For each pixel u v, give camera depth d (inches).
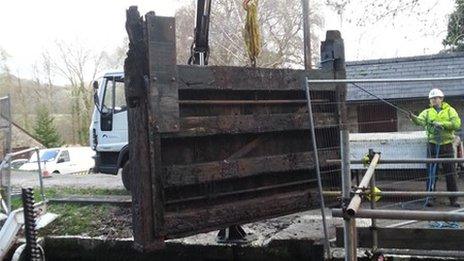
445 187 336.5
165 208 161.2
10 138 263.1
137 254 241.4
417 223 233.8
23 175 529.7
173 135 161.3
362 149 361.7
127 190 369.7
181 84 162.2
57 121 1796.3
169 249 231.0
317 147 211.0
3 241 235.9
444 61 513.7
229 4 1009.5
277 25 1061.8
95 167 388.2
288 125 196.2
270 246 220.7
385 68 526.3
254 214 185.0
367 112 480.1
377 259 185.2
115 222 276.7
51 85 1839.3
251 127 183.2
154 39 154.5
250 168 182.9
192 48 228.2
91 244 251.9
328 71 214.2
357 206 113.1
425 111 307.9
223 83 173.9
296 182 202.8
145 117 154.9
